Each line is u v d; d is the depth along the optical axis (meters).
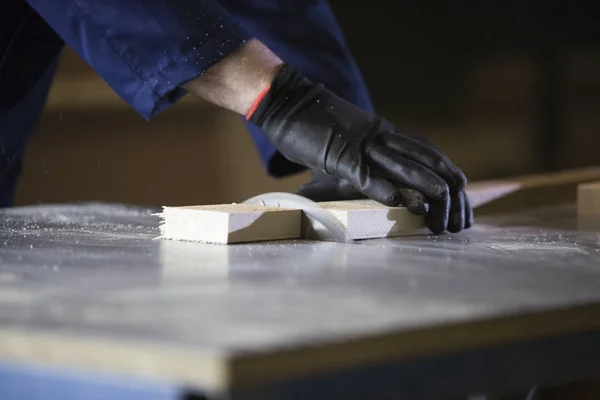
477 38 3.11
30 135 2.08
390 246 1.34
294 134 1.50
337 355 0.72
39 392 0.74
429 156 1.50
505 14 3.06
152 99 1.45
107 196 4.05
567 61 3.02
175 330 0.75
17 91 1.95
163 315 0.81
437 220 1.49
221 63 1.47
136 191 4.08
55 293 0.92
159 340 0.71
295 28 1.90
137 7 1.40
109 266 1.11
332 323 0.78
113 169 4.03
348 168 1.47
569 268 1.12
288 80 1.52
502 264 1.15
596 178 2.24
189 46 1.41
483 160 3.19
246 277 1.03
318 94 1.54
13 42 1.89
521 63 3.08
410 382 0.78
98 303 0.87
